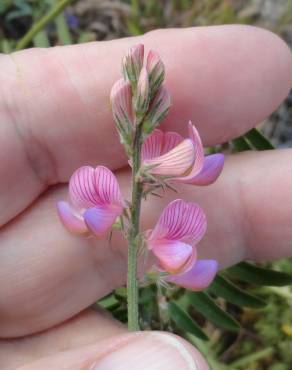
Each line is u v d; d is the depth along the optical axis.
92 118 0.05
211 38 0.05
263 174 0.05
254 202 0.05
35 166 0.05
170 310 0.06
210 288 0.06
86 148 0.05
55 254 0.05
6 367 0.06
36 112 0.05
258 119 0.05
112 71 0.05
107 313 0.06
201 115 0.05
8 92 0.05
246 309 0.08
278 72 0.05
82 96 0.05
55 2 0.08
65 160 0.05
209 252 0.05
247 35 0.05
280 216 0.05
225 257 0.06
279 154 0.05
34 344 0.06
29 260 0.05
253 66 0.05
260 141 0.06
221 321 0.06
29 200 0.05
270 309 0.08
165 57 0.05
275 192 0.05
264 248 0.06
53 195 0.05
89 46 0.05
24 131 0.05
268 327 0.08
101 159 0.05
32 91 0.05
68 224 0.05
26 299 0.05
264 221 0.05
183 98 0.05
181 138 0.05
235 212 0.05
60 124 0.05
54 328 0.06
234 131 0.05
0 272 0.05
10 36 0.09
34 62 0.05
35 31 0.07
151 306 0.06
